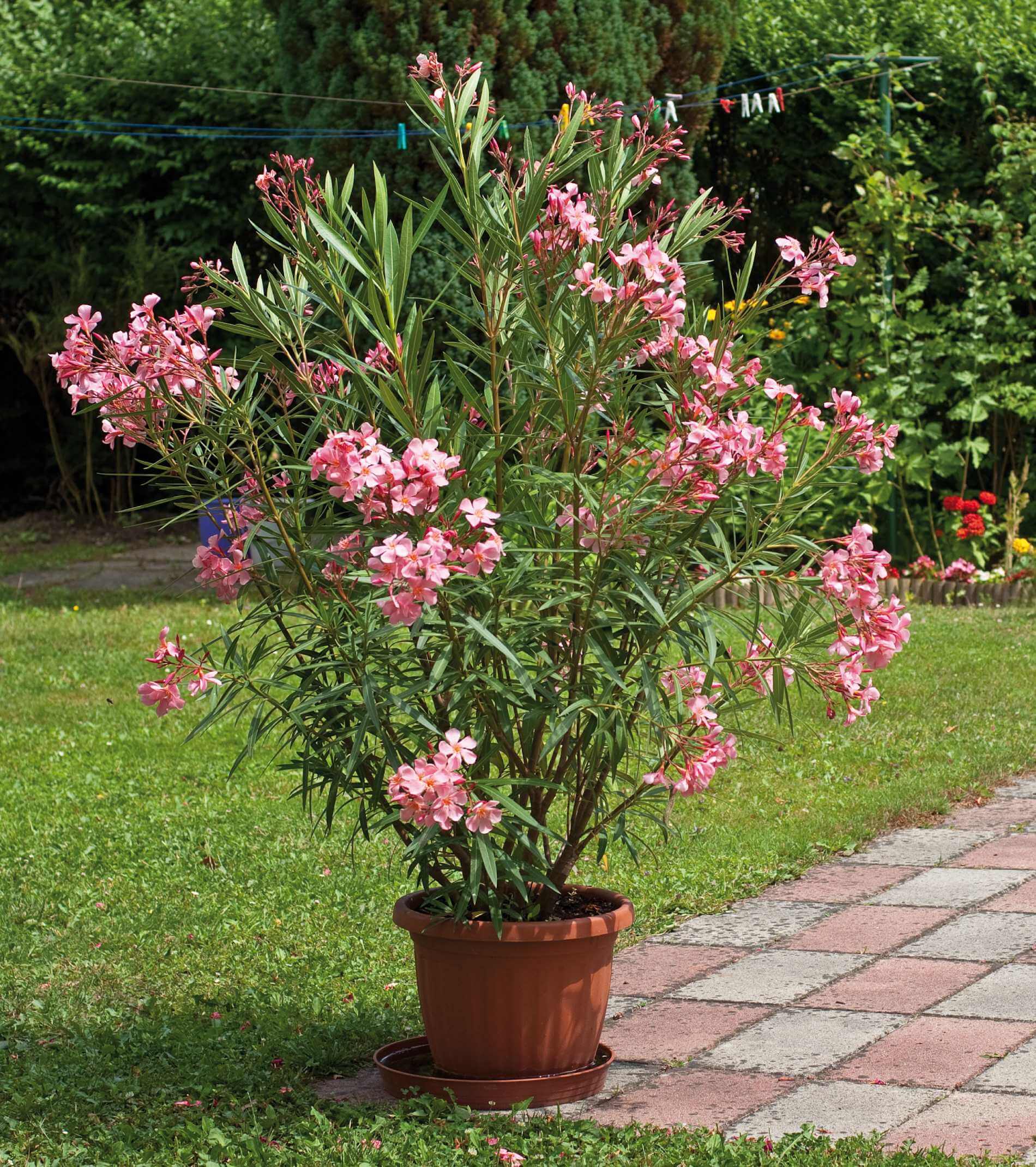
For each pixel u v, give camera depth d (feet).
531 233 10.89
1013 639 30.12
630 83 32.68
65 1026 13.38
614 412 11.23
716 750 10.80
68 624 32.91
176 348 10.96
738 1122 11.16
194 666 11.32
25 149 47.67
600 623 11.05
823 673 11.05
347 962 15.08
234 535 11.50
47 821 20.06
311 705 10.89
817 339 38.19
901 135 39.37
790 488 11.52
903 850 18.54
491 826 10.36
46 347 48.47
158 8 49.75
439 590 10.11
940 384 37.60
